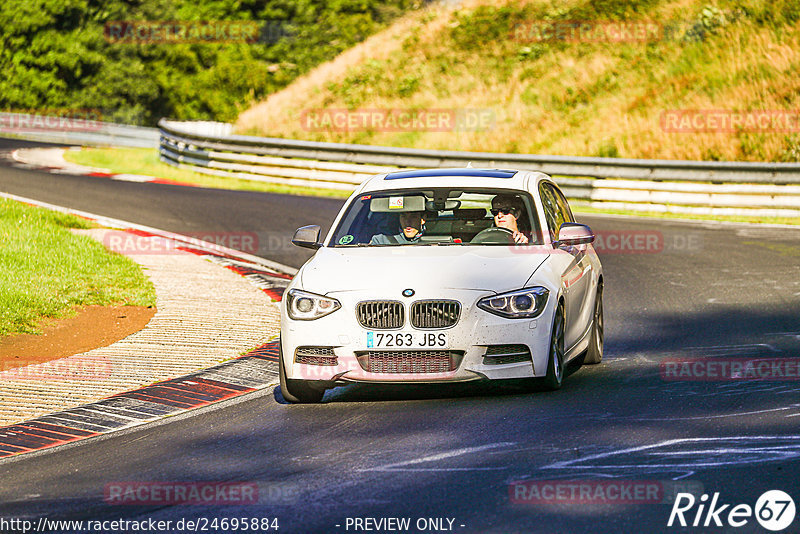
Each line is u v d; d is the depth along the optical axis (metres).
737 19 115.50
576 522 17.67
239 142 103.81
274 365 33.53
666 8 124.88
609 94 112.19
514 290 27.06
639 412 25.45
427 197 31.95
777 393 27.02
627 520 17.67
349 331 26.80
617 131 103.69
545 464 21.19
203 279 49.84
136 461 23.22
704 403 26.17
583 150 102.75
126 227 68.00
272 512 18.95
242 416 27.14
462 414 25.94
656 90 109.62
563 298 28.56
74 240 55.59
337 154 98.00
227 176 105.12
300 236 31.08
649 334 37.41
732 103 101.75
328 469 21.61
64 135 161.75
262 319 41.03
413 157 94.00
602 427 24.05
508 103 116.81
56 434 26.14
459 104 119.75
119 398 29.52
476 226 31.36
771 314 40.03
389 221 31.41
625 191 82.75
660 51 116.62
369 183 33.25
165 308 42.66
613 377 30.12
